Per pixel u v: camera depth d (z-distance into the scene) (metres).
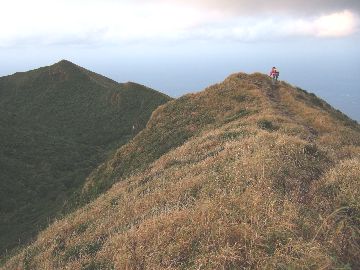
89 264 9.77
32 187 56.66
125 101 102.81
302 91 39.84
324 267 6.32
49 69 121.38
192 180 12.84
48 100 109.88
